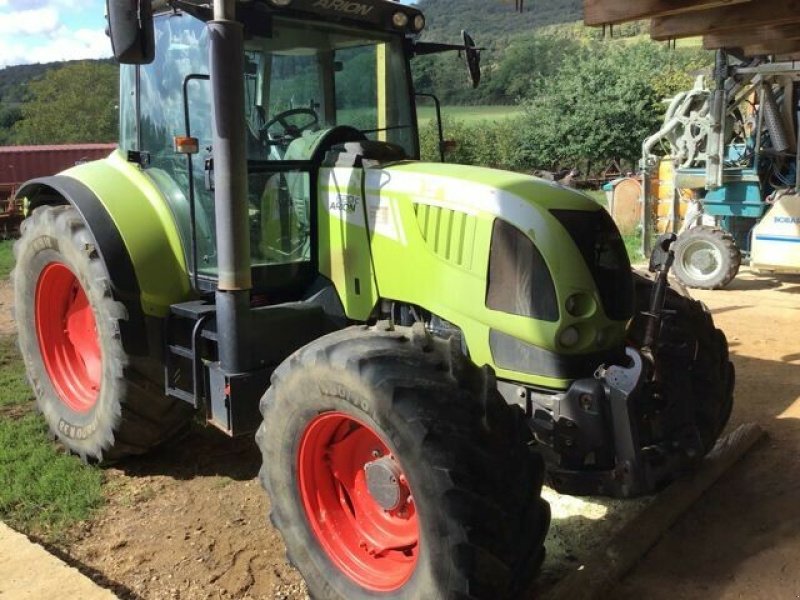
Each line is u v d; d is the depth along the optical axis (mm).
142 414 4000
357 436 2916
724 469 3859
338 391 2666
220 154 3137
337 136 3719
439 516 2418
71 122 46531
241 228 3207
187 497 3932
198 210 3736
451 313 3164
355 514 2961
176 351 3699
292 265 3639
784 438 4371
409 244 3258
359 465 2955
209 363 3473
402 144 4312
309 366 2764
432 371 2602
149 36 3031
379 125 4219
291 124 3850
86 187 3973
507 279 3010
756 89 8961
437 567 2445
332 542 2920
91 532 3600
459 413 2506
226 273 3230
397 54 4234
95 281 3865
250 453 4457
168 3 3402
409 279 3281
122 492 3992
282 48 3756
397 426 2494
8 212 14703
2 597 2910
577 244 2988
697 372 3709
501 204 3027
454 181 3180
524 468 2580
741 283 9312
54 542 3490
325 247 3611
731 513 3543
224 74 3074
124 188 3971
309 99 3918
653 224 12492
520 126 26922
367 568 2840
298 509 2939
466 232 3090
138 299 3756
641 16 5137
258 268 3543
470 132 25250
